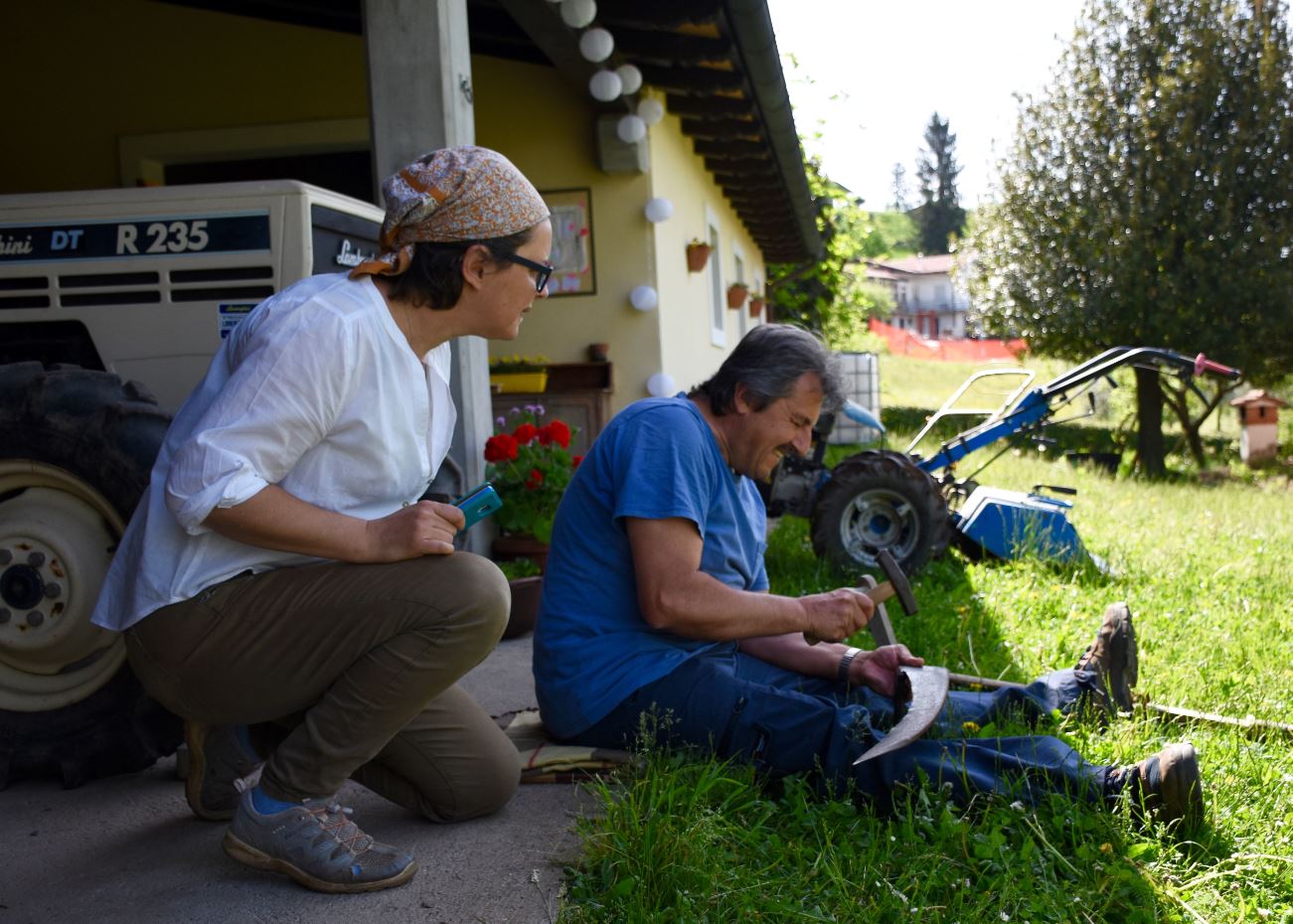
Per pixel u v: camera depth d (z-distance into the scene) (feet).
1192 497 36.96
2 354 12.53
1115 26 57.41
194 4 27.25
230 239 12.12
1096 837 8.37
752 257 56.85
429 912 7.51
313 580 7.39
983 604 17.30
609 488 9.50
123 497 9.55
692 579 9.04
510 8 21.09
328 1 26.14
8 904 7.67
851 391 9.92
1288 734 10.97
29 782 10.13
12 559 9.73
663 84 26.27
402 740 8.52
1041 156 59.88
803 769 9.30
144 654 7.53
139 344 12.17
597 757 9.59
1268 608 17.19
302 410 6.93
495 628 7.61
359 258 13.26
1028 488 35.73
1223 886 8.05
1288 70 54.70
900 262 320.50
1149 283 56.29
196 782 8.71
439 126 17.16
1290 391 70.13
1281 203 54.70
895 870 8.09
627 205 27.14
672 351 29.35
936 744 9.08
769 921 7.44
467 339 17.78
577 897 7.68
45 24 27.73
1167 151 55.72
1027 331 61.11
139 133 27.86
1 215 12.19
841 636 9.62
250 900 7.68
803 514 22.03
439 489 13.93
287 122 27.50
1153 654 14.11
